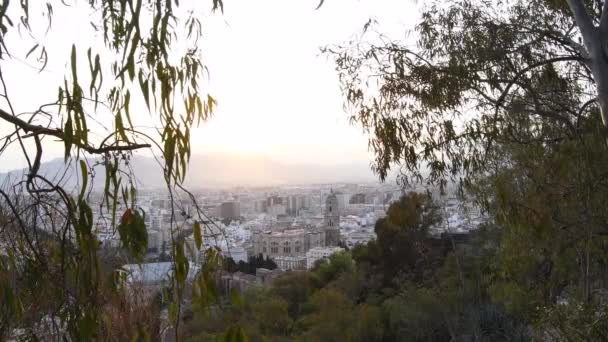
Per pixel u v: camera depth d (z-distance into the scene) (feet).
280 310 60.18
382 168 18.63
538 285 22.40
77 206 5.76
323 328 55.88
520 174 18.03
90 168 5.73
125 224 5.70
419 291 48.49
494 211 19.58
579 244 19.04
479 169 18.34
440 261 48.67
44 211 5.98
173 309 6.08
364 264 71.87
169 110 6.08
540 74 17.65
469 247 40.40
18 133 5.70
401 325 51.21
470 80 17.75
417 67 18.21
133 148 5.95
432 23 19.15
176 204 6.02
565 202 17.29
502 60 17.78
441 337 45.34
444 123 18.21
